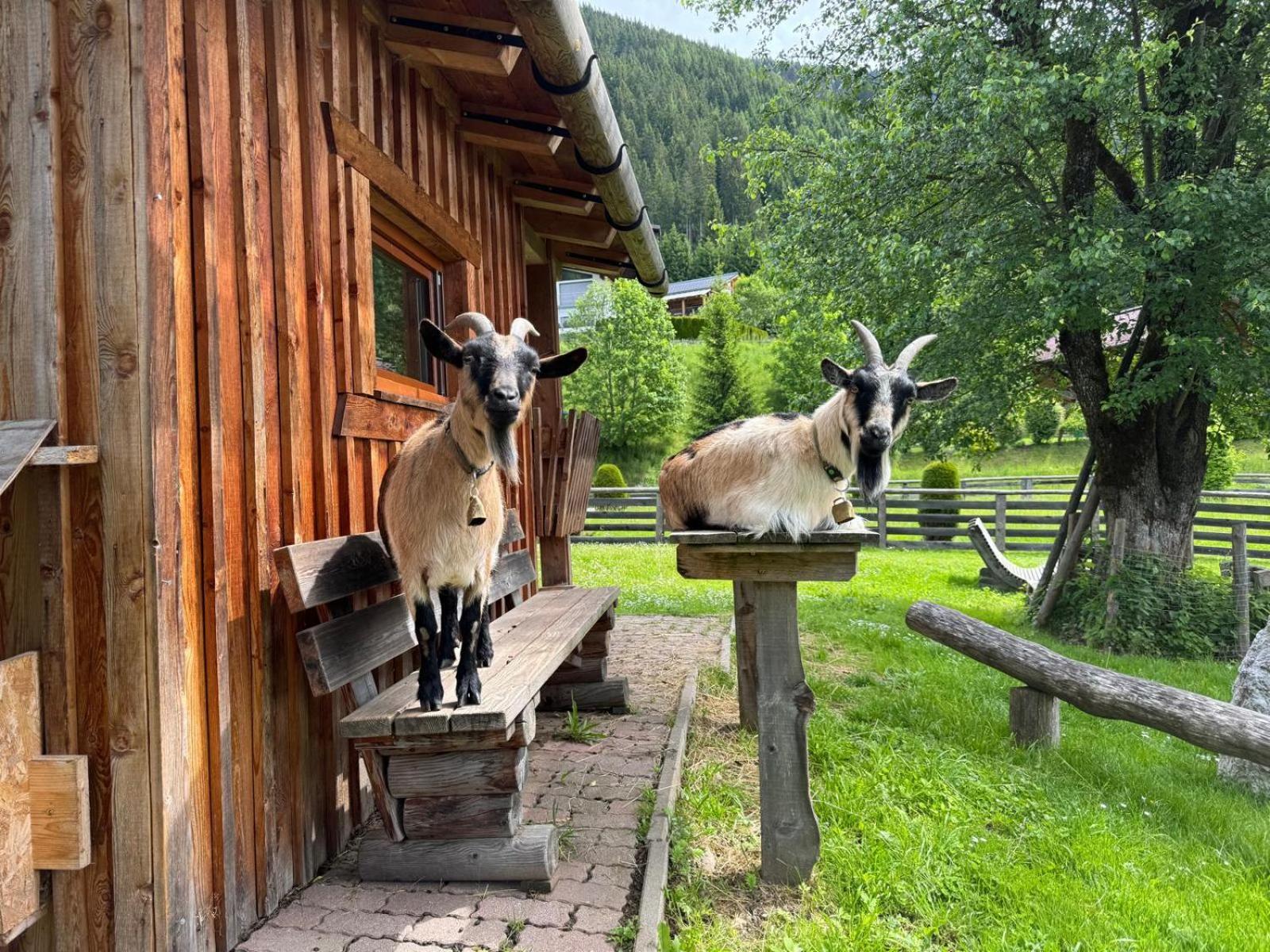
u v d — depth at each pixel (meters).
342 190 3.24
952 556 15.27
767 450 3.09
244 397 2.57
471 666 2.77
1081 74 7.00
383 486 2.99
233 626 2.46
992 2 8.33
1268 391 7.84
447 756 2.76
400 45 3.80
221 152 2.50
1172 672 6.92
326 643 2.69
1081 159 8.19
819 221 9.52
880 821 3.45
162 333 2.13
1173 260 7.47
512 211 6.00
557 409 7.03
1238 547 7.82
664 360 35.47
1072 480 21.94
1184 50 7.87
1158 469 8.72
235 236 2.56
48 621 2.09
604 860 2.98
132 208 2.08
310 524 2.99
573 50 3.38
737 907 2.84
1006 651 4.70
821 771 4.04
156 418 2.10
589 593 5.14
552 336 7.39
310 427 3.02
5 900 1.95
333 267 3.20
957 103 7.75
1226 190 6.96
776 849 2.96
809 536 2.90
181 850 2.14
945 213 8.90
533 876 2.75
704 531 3.13
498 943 2.44
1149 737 5.22
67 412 2.10
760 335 51.31
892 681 5.91
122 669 2.09
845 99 9.76
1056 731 4.73
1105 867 3.19
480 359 2.58
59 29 2.08
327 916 2.60
